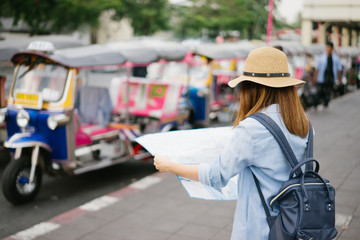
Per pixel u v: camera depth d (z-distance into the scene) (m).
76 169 5.35
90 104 6.20
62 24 22.75
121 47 6.67
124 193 5.20
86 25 26.08
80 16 22.23
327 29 12.69
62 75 5.21
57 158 5.22
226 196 1.96
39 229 4.20
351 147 6.88
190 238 3.86
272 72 1.78
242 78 1.82
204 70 9.32
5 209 4.91
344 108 11.52
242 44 10.67
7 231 4.29
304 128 1.79
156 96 7.29
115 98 7.55
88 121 6.21
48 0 19.98
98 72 15.37
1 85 6.16
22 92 5.27
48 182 5.99
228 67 11.12
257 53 1.81
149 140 2.02
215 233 3.96
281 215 1.71
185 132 2.10
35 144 4.98
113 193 5.21
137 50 6.41
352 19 12.22
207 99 8.99
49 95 5.17
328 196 1.72
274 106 1.78
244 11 38.72
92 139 5.73
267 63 1.78
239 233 1.80
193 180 1.83
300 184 1.72
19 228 4.37
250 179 1.81
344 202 4.42
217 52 8.81
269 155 1.72
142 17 33.25
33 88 5.29
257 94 1.82
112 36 33.84
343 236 3.62
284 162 1.74
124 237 3.94
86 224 4.29
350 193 4.69
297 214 1.67
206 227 4.10
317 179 1.76
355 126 8.81
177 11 42.31
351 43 15.59
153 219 4.35
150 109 7.18
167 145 2.00
